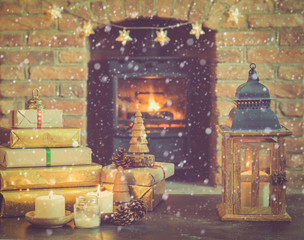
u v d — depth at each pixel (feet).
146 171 5.82
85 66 7.90
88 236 4.73
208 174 8.59
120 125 8.76
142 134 6.12
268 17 7.77
